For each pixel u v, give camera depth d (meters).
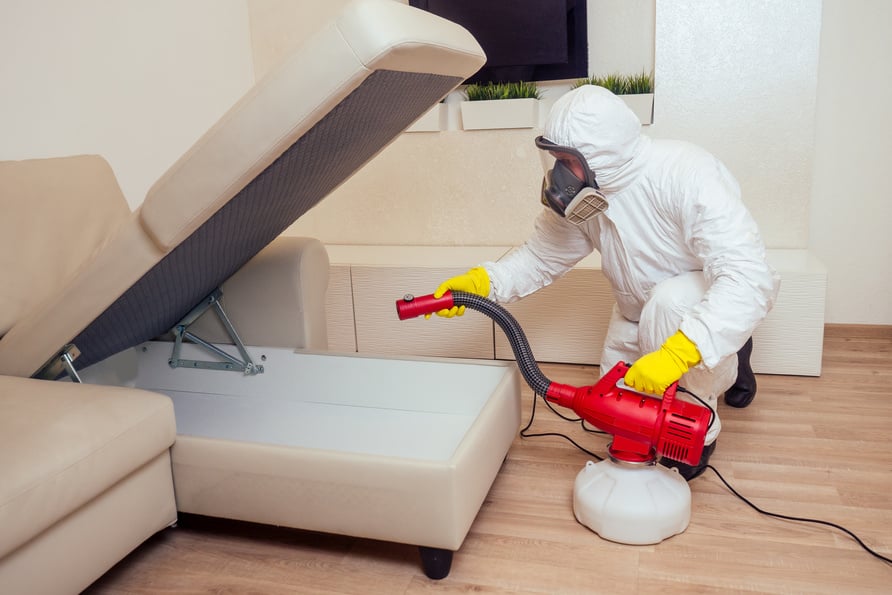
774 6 2.43
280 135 1.18
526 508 1.63
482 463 1.46
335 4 2.97
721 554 1.43
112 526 1.33
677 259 1.65
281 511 1.43
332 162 1.47
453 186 2.94
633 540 1.47
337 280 2.64
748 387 2.09
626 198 1.61
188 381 2.03
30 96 2.06
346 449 1.66
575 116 1.46
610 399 1.47
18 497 1.09
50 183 1.81
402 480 1.32
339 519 1.39
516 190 2.88
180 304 1.79
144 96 2.49
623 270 1.73
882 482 1.67
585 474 1.58
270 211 1.53
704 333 1.40
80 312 1.46
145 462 1.37
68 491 1.18
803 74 2.46
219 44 2.91
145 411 1.36
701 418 1.40
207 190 1.25
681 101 2.57
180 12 2.66
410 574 1.42
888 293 2.66
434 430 1.74
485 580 1.38
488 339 2.54
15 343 1.54
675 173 1.53
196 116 2.79
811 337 2.29
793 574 1.36
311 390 1.93
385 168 3.00
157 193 1.29
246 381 1.98
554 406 2.20
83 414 1.28
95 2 2.27
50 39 2.12
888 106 2.51
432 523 1.33
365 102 1.25
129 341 1.82
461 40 1.32
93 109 2.28
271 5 3.06
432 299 1.65
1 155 1.98
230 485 1.45
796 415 2.04
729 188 1.55
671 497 1.49
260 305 1.95
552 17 2.65
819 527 1.50
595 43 2.71
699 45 2.51
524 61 2.73
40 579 1.19
